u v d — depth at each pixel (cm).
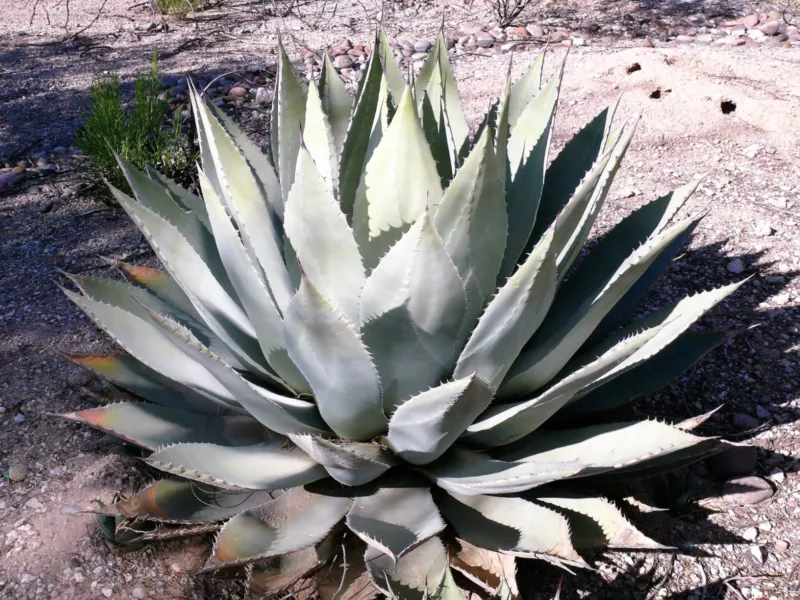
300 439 114
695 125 293
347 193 138
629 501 139
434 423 114
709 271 215
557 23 455
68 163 284
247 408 125
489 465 125
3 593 131
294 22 470
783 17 457
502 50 403
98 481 153
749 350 187
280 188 157
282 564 123
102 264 224
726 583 135
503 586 117
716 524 146
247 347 142
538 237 155
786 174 259
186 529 127
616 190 255
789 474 155
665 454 123
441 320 116
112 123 254
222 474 120
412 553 120
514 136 149
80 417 125
